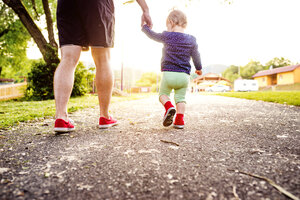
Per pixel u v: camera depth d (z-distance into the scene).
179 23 2.38
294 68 35.91
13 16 15.62
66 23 1.74
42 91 8.69
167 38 2.29
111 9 1.90
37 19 9.01
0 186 0.90
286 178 0.97
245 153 1.35
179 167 1.13
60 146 1.51
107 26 1.82
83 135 1.86
